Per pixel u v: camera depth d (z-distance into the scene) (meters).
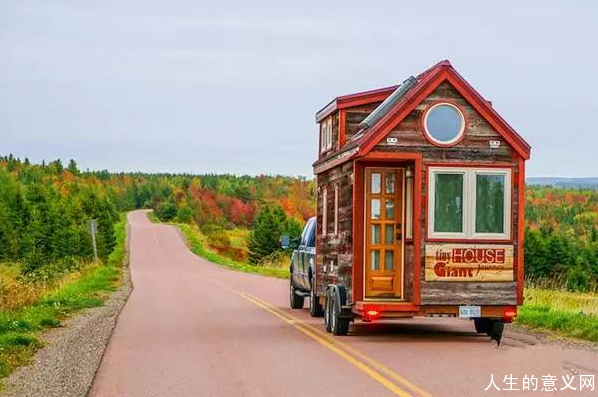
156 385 12.32
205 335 18.88
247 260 91.75
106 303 29.11
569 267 78.44
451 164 17.50
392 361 14.30
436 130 17.53
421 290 17.28
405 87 19.30
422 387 11.67
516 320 20.41
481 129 17.64
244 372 13.40
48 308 24.62
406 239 18.14
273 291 35.91
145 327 20.77
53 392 11.70
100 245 67.19
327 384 12.10
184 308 26.94
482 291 17.41
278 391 11.63
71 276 42.84
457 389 11.52
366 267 18.39
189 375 13.20
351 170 18.41
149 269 63.00
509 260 17.53
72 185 166.12
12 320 20.31
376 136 17.31
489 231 17.56
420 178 17.42
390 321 22.34
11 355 14.99
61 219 74.25
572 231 134.88
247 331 19.72
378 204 18.45
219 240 117.94
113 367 14.11
